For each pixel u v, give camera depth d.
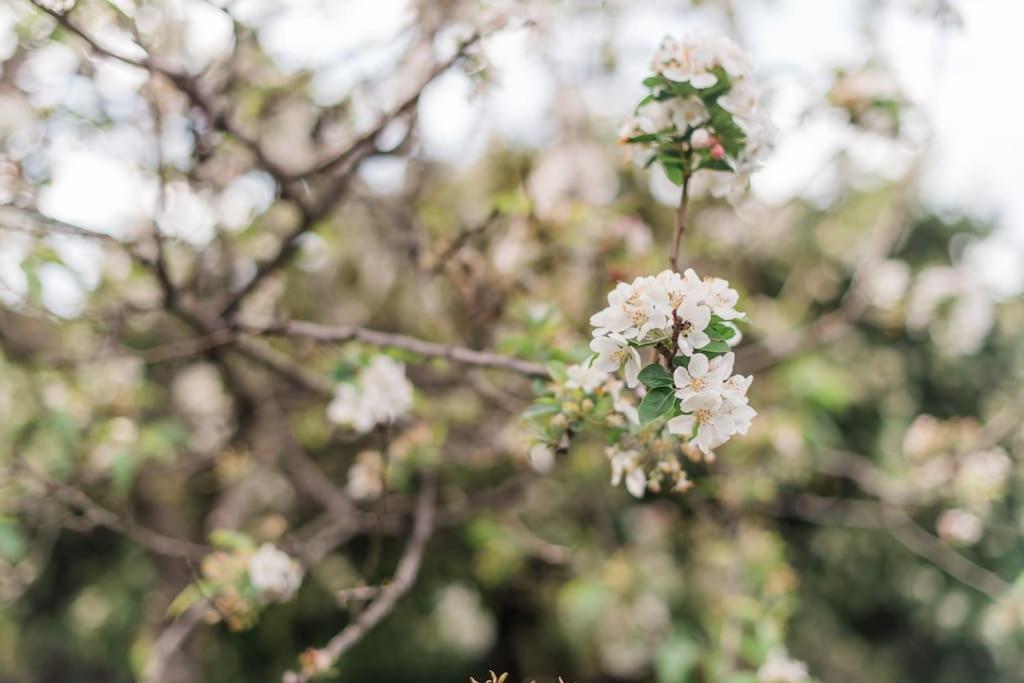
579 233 3.22
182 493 5.18
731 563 4.19
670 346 1.37
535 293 3.35
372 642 5.51
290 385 4.38
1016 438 4.32
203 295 3.39
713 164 1.71
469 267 3.20
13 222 2.27
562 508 4.93
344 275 4.62
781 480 4.66
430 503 3.51
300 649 5.48
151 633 4.80
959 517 4.24
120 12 2.04
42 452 3.41
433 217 3.45
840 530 5.76
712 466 4.16
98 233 2.40
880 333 5.77
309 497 4.96
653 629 4.34
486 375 3.78
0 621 5.52
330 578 5.19
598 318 1.37
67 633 5.96
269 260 2.93
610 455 1.81
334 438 4.50
